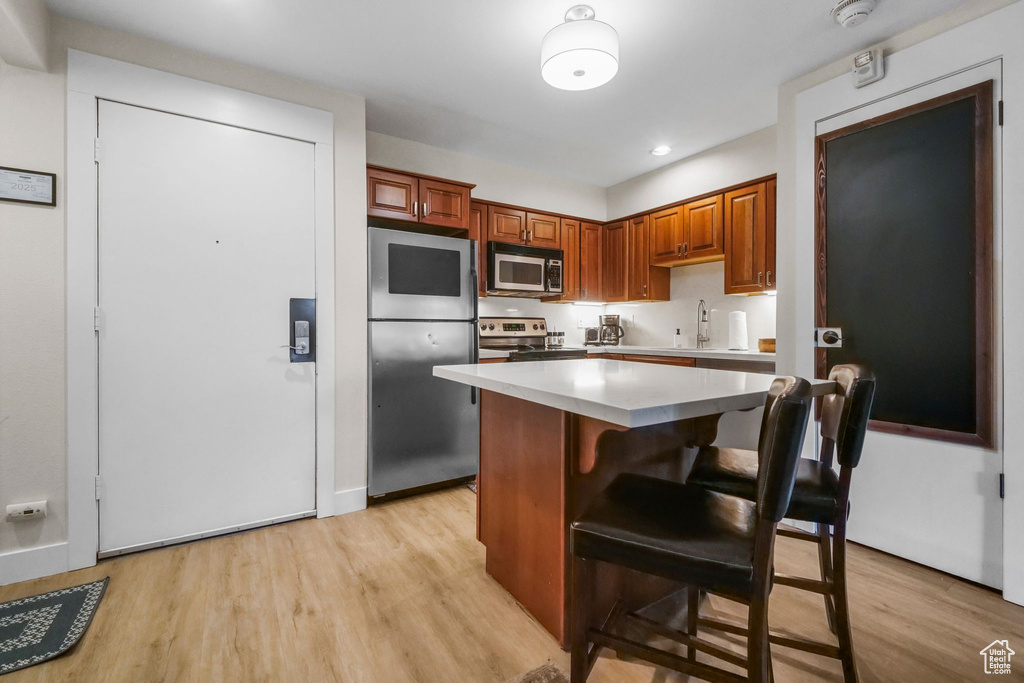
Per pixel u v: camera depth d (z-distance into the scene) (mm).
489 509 1866
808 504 1208
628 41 2133
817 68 2357
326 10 1900
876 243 2109
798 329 2398
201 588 1771
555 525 1484
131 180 2027
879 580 1850
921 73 1959
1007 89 1738
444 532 2287
